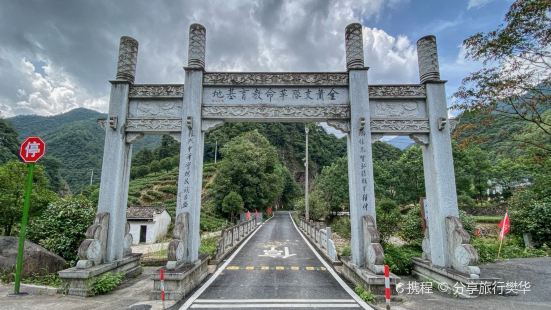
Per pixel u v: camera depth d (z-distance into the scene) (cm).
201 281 1035
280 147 8438
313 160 8638
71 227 1232
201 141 1095
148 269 1323
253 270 1212
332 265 1300
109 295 885
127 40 1152
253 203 4300
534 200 1958
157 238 2891
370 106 1105
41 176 1606
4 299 822
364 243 997
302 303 802
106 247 1032
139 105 1125
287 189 6956
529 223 1859
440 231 1013
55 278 1059
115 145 1081
